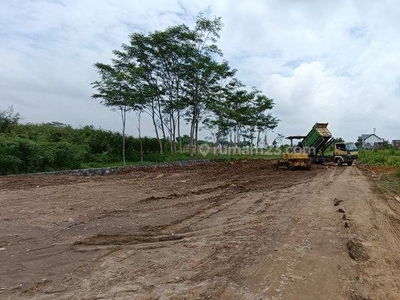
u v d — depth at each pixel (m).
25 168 19.16
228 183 15.94
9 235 7.25
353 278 5.17
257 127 48.91
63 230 7.71
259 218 8.96
